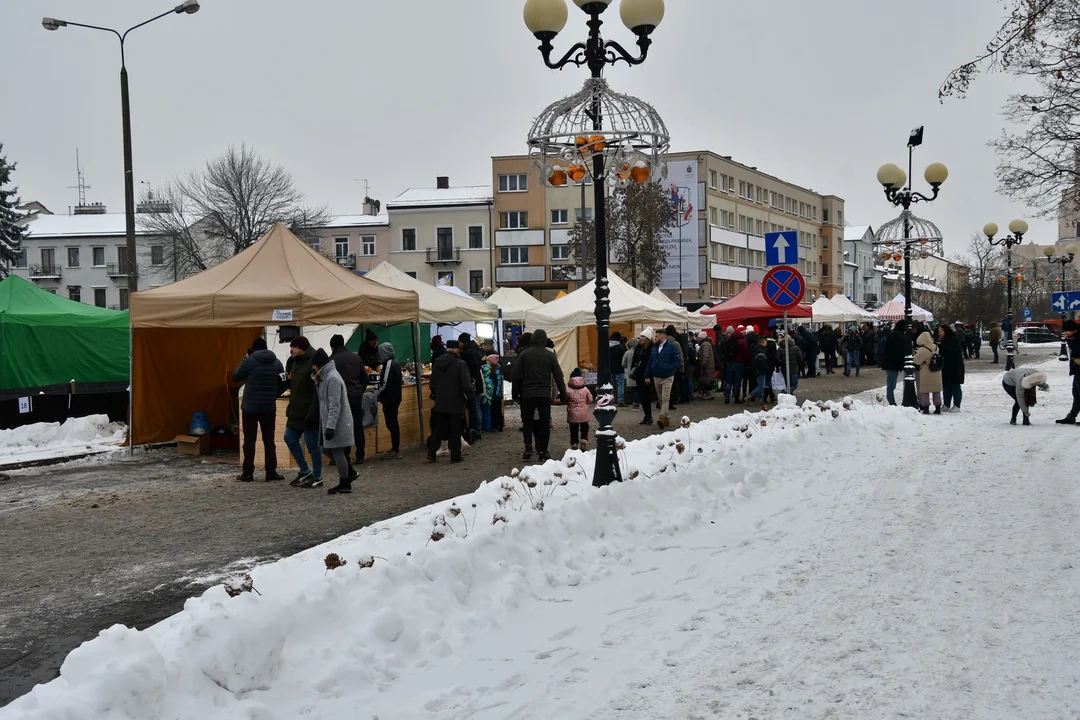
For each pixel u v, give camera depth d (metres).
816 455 12.25
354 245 68.19
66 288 66.94
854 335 34.16
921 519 8.12
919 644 4.89
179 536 8.42
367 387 13.17
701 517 8.43
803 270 88.25
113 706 3.89
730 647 4.97
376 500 10.05
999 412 18.23
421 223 67.56
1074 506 8.44
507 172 66.62
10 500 10.37
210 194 54.91
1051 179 16.53
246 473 11.45
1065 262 36.94
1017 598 5.67
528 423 13.00
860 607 5.61
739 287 73.31
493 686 4.58
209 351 15.66
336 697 4.48
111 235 66.56
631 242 52.16
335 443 10.27
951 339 18.39
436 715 4.23
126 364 18.77
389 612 5.18
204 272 14.27
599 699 4.32
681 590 6.18
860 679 4.42
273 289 13.37
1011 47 9.18
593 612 5.79
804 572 6.48
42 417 16.55
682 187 66.81
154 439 14.73
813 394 24.95
